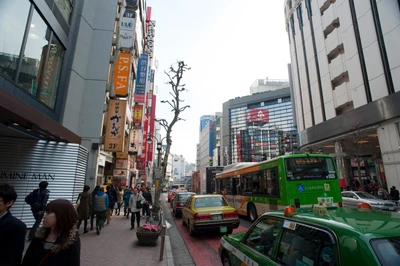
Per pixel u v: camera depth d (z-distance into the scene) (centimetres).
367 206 310
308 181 916
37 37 945
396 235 195
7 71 781
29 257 213
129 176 2594
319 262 217
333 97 2577
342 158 2481
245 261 333
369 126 2019
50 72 1076
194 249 722
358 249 183
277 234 298
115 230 941
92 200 901
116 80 1435
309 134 2822
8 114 632
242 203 1293
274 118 10288
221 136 11150
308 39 3047
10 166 888
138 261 559
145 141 3312
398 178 1753
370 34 2091
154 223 969
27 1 864
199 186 3092
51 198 932
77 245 218
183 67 1332
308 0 3075
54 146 981
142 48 2958
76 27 1325
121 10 1555
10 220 231
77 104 1301
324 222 235
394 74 1864
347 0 2380
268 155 8244
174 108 1316
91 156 1313
